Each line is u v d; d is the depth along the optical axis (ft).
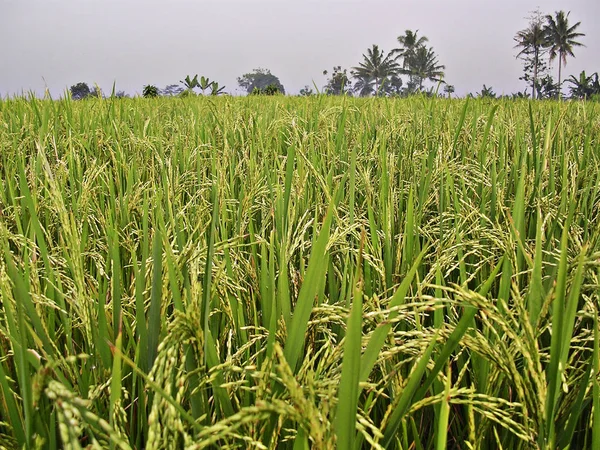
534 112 18.45
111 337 4.66
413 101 21.35
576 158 10.32
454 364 5.65
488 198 8.88
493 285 6.56
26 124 15.26
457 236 5.99
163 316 4.38
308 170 8.43
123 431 3.60
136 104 24.14
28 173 10.40
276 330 4.56
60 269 6.30
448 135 11.07
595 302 5.65
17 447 3.85
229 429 2.73
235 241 4.94
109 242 6.15
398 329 5.47
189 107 23.16
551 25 191.21
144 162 12.04
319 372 3.83
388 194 7.69
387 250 6.27
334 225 7.83
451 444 5.19
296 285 5.78
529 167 9.75
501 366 3.58
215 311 5.00
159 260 4.14
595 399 3.59
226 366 3.76
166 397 2.81
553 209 7.54
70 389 3.88
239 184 10.27
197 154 11.09
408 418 4.83
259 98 29.48
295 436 3.59
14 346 4.15
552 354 3.43
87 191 7.25
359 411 4.38
